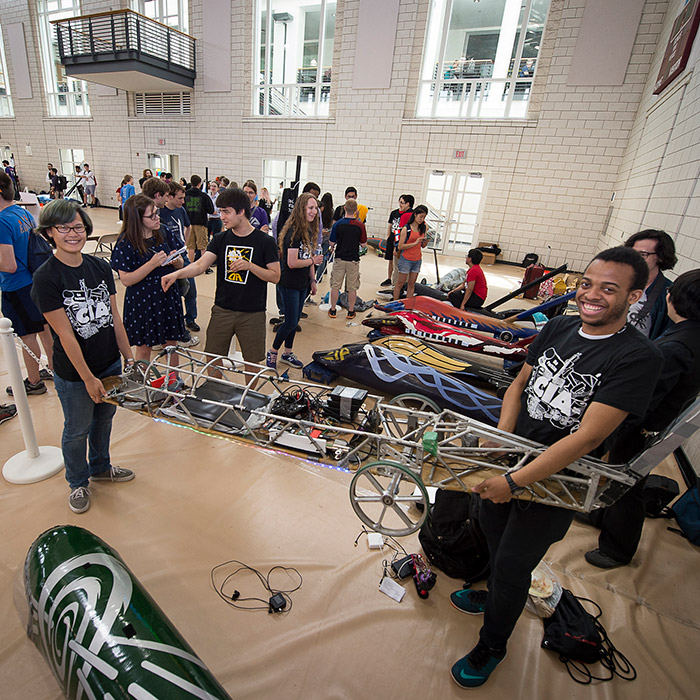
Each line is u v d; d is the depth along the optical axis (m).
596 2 8.22
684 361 1.62
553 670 1.58
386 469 1.46
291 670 1.50
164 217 3.98
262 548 1.96
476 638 1.66
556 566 2.04
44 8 14.44
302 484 2.39
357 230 4.88
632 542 1.99
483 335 3.94
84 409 1.93
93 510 2.09
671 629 1.76
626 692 1.52
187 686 1.00
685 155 4.09
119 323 2.06
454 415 1.53
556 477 1.25
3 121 16.77
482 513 1.53
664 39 7.22
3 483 2.22
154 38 11.74
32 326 2.85
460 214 10.57
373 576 1.88
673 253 2.21
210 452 2.59
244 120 12.12
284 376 2.11
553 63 8.84
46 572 1.23
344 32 10.27
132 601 1.17
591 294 1.12
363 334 4.71
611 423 1.09
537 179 9.55
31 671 1.43
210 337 2.83
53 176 14.19
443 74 10.02
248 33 11.34
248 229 2.61
